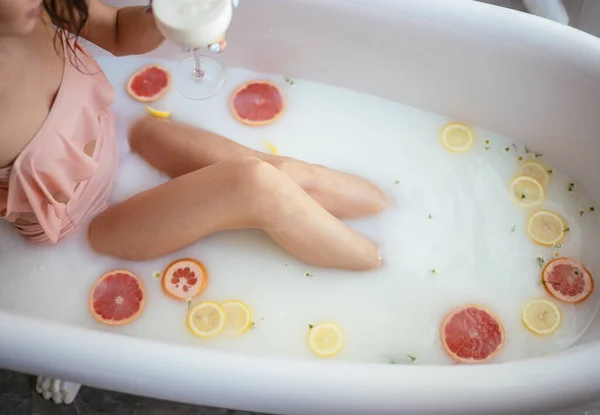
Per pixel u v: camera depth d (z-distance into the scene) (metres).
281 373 1.00
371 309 1.35
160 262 1.37
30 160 1.09
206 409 1.49
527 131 1.43
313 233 1.24
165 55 1.53
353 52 1.41
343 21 1.34
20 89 1.05
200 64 1.47
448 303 1.36
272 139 1.51
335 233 1.26
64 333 1.03
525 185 1.45
